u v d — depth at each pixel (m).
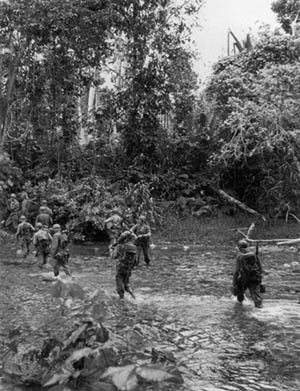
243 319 10.52
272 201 28.22
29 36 27.44
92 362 5.64
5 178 25.33
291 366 7.65
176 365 5.88
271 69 25.22
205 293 13.23
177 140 31.72
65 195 25.11
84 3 27.22
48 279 14.77
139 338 6.15
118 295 12.51
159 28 30.25
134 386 4.98
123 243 12.59
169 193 29.95
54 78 29.38
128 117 31.27
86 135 33.59
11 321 9.93
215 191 30.25
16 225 24.94
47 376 5.86
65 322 6.16
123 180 28.91
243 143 25.66
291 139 25.52
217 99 29.12
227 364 7.72
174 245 23.50
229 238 24.75
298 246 22.73
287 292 13.44
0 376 6.56
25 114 30.47
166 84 30.84
